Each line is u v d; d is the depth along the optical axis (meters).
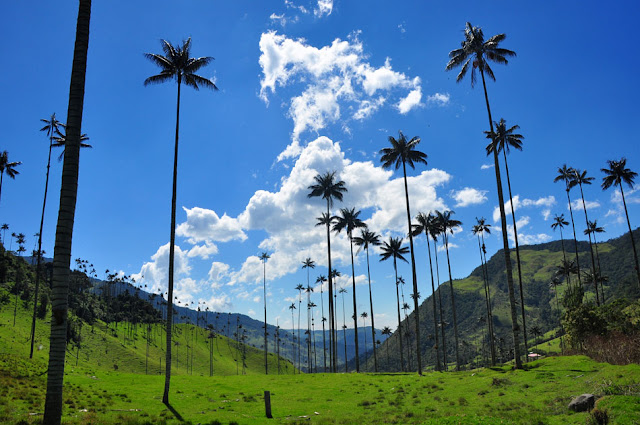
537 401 24.34
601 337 37.38
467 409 24.78
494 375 37.12
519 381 31.34
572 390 25.02
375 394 35.72
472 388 32.66
